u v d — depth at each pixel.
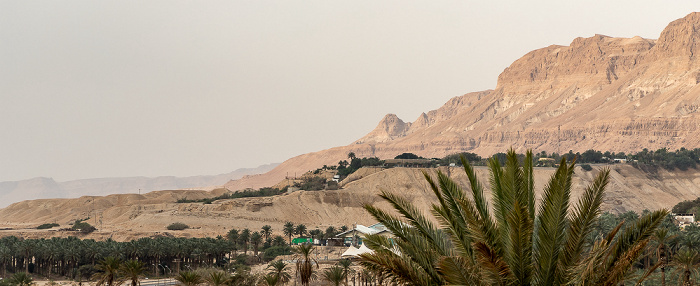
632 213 168.62
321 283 114.19
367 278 99.38
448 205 24.47
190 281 104.00
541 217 23.03
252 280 113.88
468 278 22.22
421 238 24.77
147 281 145.00
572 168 23.45
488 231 23.00
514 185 23.44
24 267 176.88
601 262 23.28
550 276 22.73
